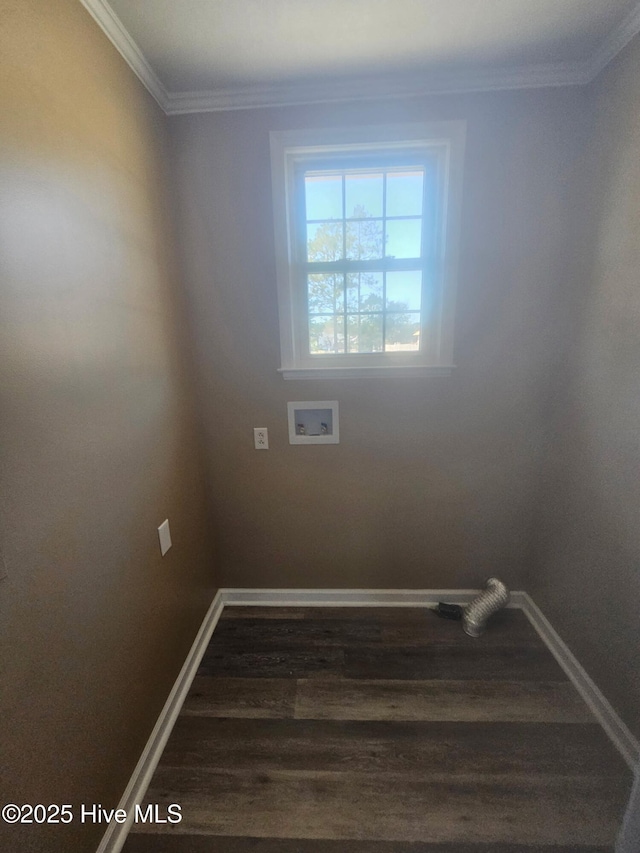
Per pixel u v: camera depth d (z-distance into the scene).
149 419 1.40
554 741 1.38
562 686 1.59
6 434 0.77
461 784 1.25
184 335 1.74
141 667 1.29
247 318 1.78
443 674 1.66
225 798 1.23
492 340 1.75
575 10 1.20
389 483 1.94
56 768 0.89
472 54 1.40
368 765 1.31
